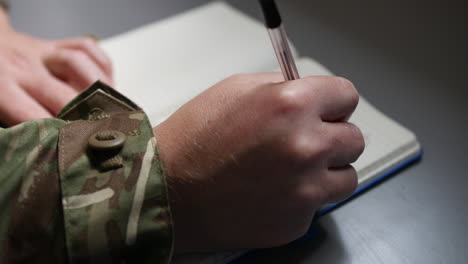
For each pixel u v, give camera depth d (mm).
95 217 370
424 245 422
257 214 386
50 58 541
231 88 405
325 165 384
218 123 390
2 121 495
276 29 382
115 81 551
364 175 454
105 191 375
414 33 605
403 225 434
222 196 385
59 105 500
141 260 374
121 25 743
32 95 514
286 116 375
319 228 435
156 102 515
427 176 464
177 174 390
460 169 467
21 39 590
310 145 374
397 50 587
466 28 596
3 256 367
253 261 417
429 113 516
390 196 452
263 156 375
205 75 541
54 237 373
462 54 567
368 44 604
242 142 379
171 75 548
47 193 376
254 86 397
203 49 579
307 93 380
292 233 396
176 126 404
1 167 378
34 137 388
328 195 390
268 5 378
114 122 399
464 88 533
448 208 442
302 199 380
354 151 395
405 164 469
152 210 374
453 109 516
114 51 594
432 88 538
